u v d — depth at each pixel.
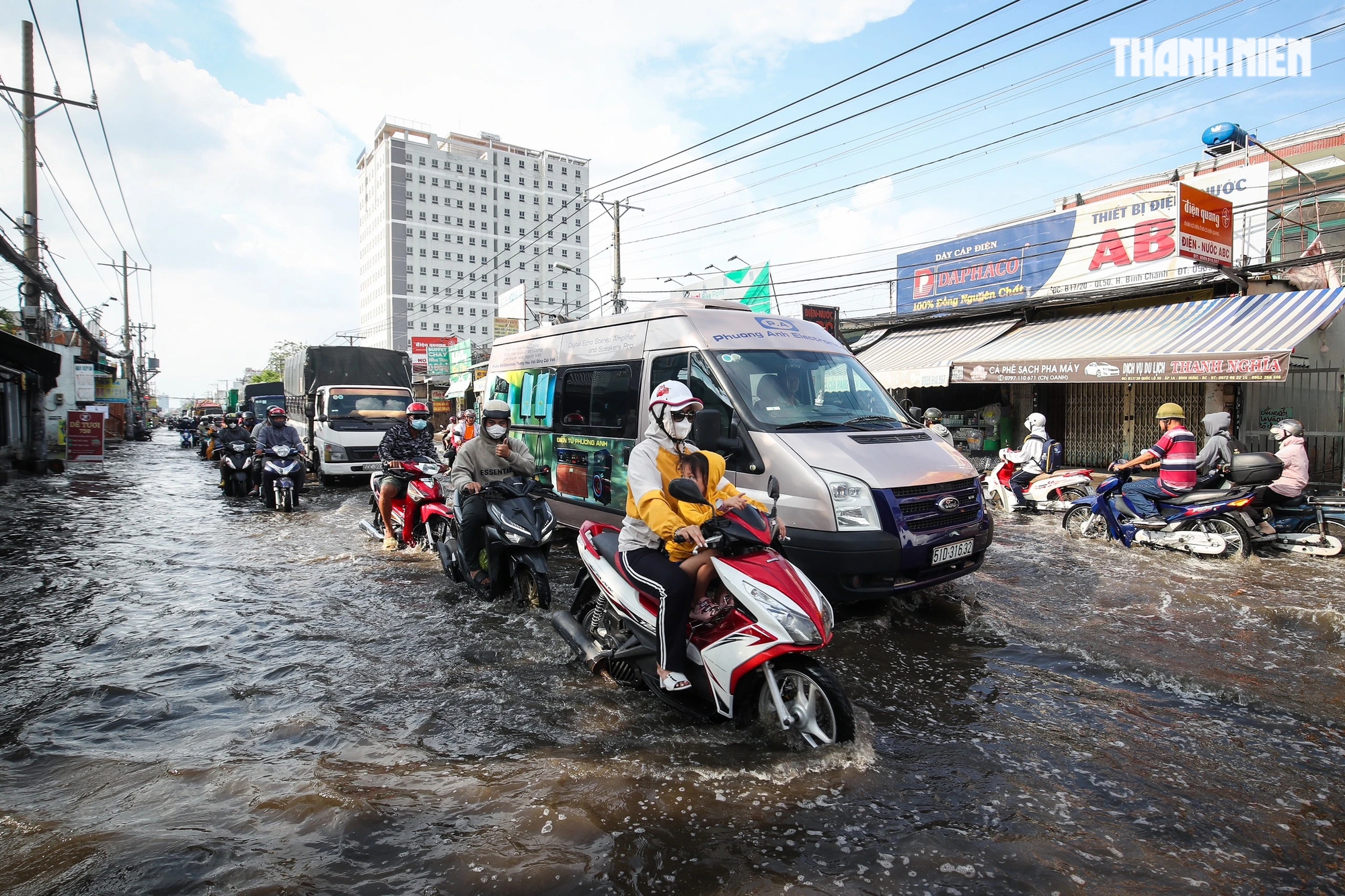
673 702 3.71
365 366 17.31
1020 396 15.80
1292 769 3.24
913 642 4.96
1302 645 4.87
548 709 3.83
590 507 7.57
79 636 4.99
